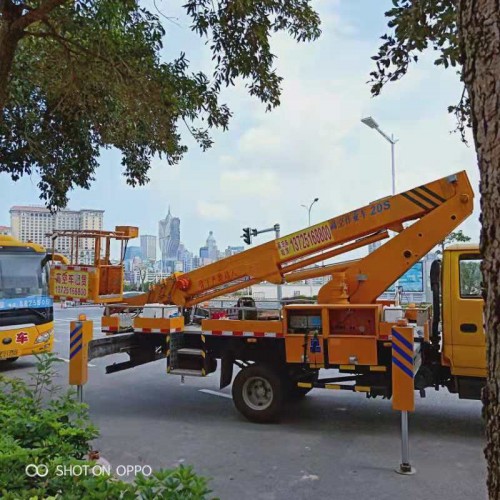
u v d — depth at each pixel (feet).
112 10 20.47
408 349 15.99
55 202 26.96
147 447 18.17
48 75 22.94
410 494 14.11
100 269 25.46
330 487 14.60
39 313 35.01
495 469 5.40
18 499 7.38
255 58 20.62
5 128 23.86
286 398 21.98
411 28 12.52
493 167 5.26
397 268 21.16
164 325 23.15
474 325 18.84
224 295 25.76
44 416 10.26
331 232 22.36
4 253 33.88
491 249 5.31
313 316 20.67
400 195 21.30
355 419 21.94
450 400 25.08
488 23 5.30
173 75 21.71
